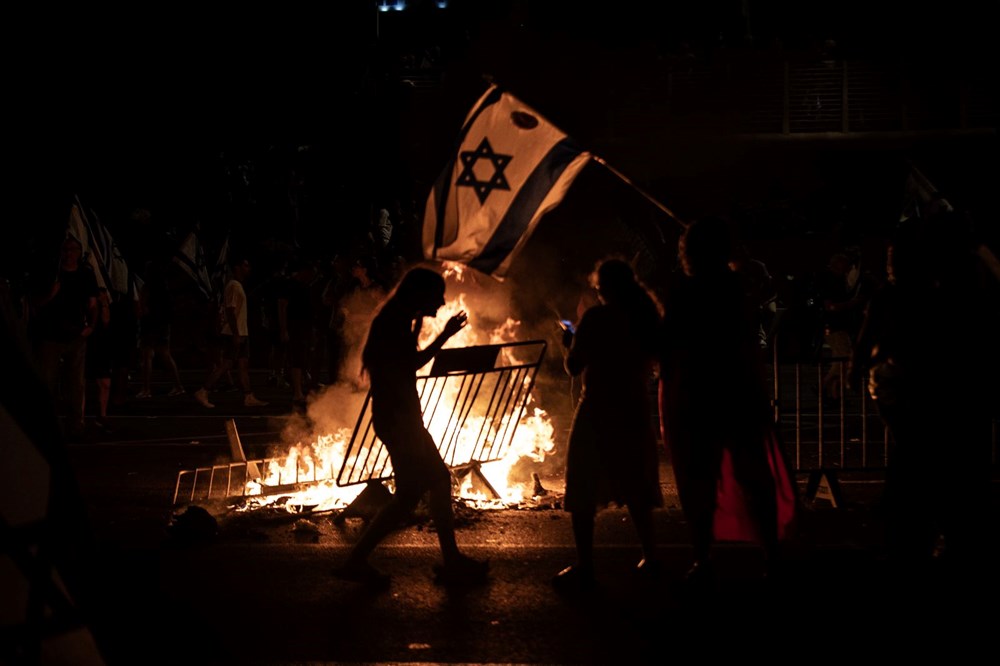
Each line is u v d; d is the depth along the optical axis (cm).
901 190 2956
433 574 685
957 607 604
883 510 646
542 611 607
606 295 656
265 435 1322
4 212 2945
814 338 2044
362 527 811
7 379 447
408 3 3375
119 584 670
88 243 1645
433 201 734
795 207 2827
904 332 621
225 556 735
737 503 658
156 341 1748
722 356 630
